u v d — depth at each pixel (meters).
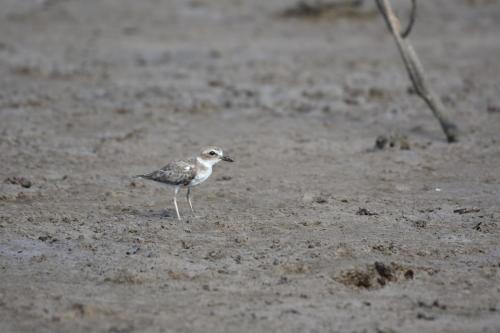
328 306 10.67
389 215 14.34
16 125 21.39
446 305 10.71
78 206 14.98
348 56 31.17
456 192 15.88
